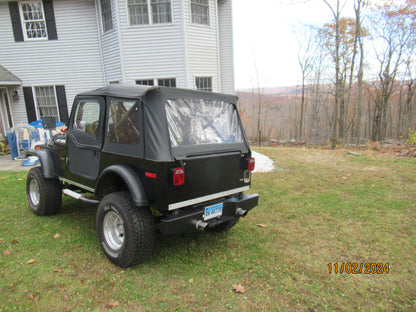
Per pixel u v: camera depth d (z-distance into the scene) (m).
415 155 9.20
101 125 3.22
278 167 7.57
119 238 3.04
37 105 11.96
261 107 30.44
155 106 2.74
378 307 2.35
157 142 2.63
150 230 2.81
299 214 4.41
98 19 11.13
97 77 11.60
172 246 3.43
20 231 3.78
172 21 10.42
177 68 10.66
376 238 3.56
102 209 3.02
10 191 5.59
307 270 2.88
